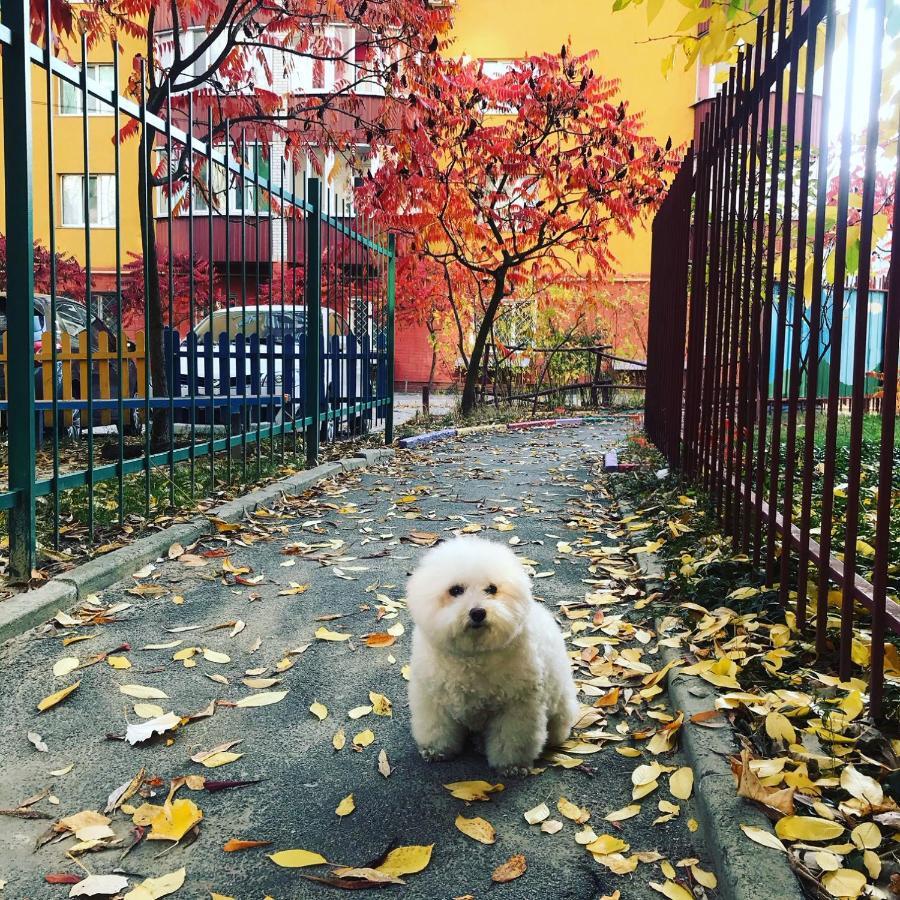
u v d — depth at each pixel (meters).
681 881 1.91
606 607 3.90
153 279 7.49
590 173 12.88
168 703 2.92
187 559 4.63
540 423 13.89
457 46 21.44
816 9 2.97
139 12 7.83
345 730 2.73
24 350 3.81
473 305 15.91
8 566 3.95
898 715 2.29
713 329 5.36
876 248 5.82
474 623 2.21
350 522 5.84
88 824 2.14
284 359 7.98
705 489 5.58
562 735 2.60
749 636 3.07
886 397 2.23
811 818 1.88
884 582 2.25
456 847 2.07
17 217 3.75
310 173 15.92
